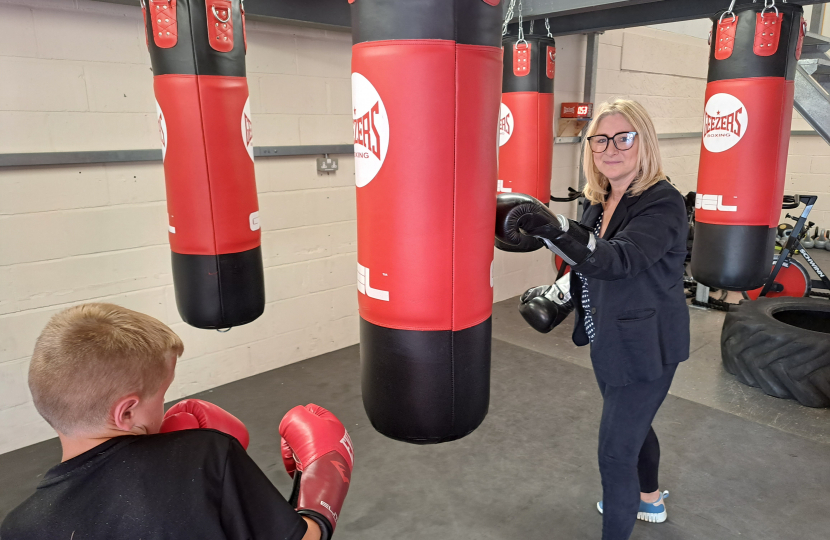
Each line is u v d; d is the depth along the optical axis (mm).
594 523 2000
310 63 3213
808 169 6520
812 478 2244
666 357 1538
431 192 1010
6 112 2328
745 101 2023
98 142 2572
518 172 2939
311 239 3422
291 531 760
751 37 1982
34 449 2549
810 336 2865
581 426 2668
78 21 2441
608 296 1523
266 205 3186
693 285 4734
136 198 2727
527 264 4945
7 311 2451
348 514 2061
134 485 709
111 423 763
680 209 1455
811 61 2814
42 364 749
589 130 1578
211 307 1890
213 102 1741
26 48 2336
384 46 971
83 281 2635
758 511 2047
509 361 3449
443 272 1050
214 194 1806
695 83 6004
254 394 3062
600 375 1574
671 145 5887
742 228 2109
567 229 1199
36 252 2486
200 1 1670
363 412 2842
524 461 2387
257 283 1980
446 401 1109
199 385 3109
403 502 2127
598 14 3178
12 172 2375
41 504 717
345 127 3455
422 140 988
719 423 2678
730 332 3184
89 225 2609
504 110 2914
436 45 955
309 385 3164
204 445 759
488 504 2109
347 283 3658
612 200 1642
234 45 1771
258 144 3086
